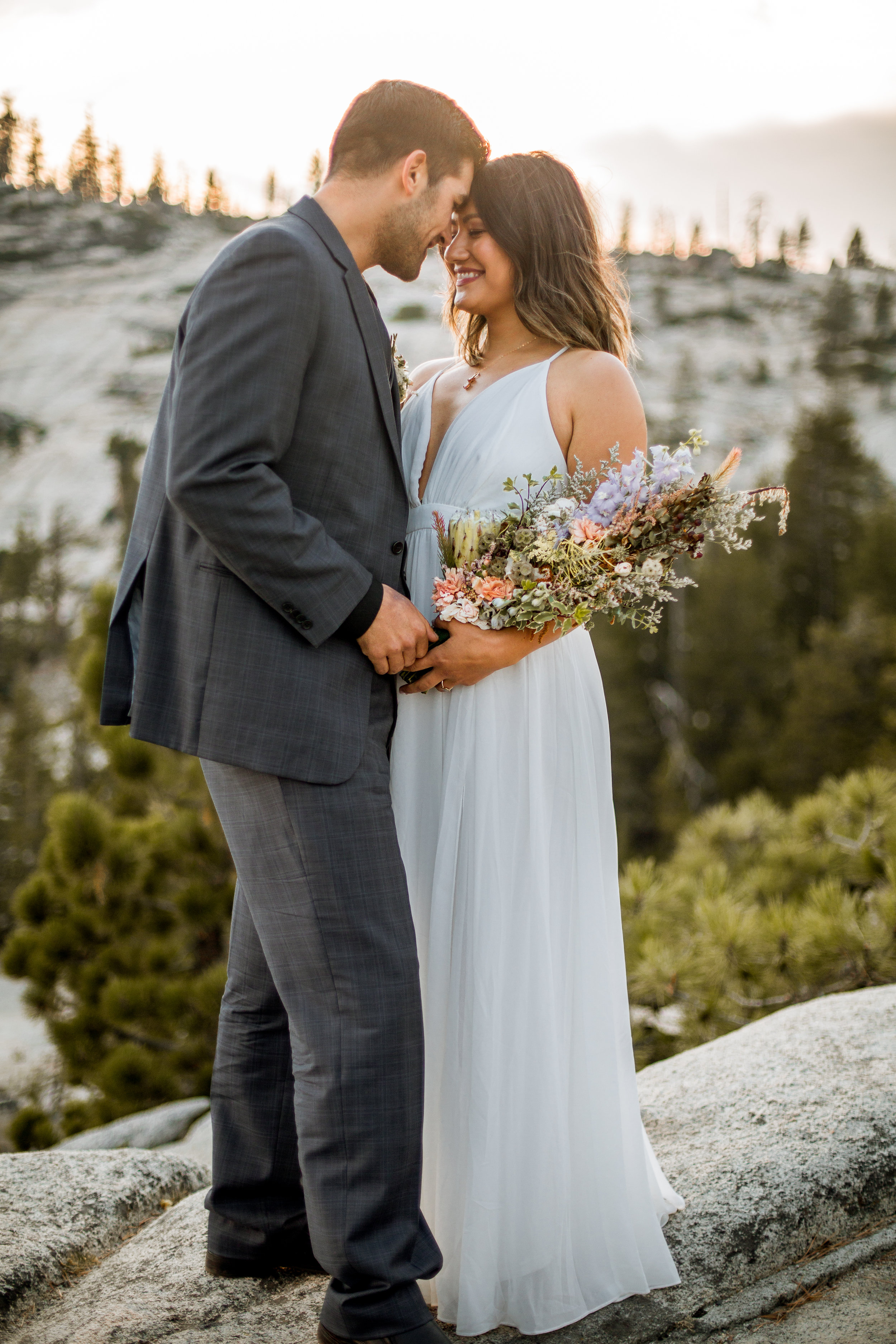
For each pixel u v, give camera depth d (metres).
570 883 1.76
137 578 1.66
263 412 1.42
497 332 1.94
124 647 1.68
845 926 3.66
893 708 22.83
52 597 59.38
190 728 1.53
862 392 82.12
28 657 51.78
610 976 1.75
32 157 123.94
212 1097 1.79
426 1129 1.69
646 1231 1.71
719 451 68.75
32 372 91.56
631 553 1.66
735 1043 2.61
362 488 1.57
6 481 77.62
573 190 1.85
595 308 1.86
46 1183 2.12
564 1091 1.69
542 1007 1.66
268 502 1.41
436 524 1.78
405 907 1.56
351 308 1.54
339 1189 1.46
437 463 1.83
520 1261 1.61
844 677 23.84
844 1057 2.40
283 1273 1.80
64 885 6.66
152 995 5.94
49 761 28.69
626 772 27.14
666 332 92.75
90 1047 6.06
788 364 86.81
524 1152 1.63
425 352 67.88
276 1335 1.60
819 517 34.75
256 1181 1.75
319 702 1.52
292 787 1.51
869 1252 1.83
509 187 1.81
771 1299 1.70
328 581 1.47
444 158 1.64
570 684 1.78
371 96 1.63
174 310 102.38
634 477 1.62
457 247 1.87
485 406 1.79
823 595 33.69
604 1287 1.66
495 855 1.68
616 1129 1.70
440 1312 1.64
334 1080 1.47
